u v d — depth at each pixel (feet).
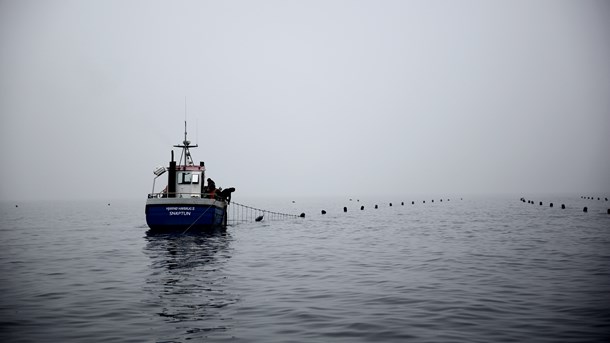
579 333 39.50
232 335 39.32
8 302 51.62
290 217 240.32
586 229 145.89
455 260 82.33
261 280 64.44
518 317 44.55
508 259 83.10
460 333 39.73
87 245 110.42
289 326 41.93
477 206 376.27
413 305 49.55
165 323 42.98
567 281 62.39
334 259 84.99
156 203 132.57
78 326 42.06
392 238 124.36
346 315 45.60
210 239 121.70
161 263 80.64
